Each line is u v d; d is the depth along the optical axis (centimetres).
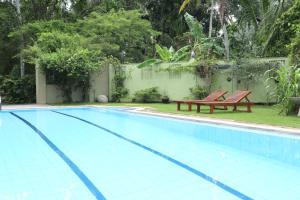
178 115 1191
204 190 422
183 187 434
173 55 2103
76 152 651
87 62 1953
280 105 1241
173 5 3136
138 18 2542
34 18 2605
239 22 2117
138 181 461
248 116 1132
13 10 2495
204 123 1004
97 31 2364
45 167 534
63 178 473
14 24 2475
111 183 450
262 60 1719
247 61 1739
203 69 1833
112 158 600
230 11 2134
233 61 1781
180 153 645
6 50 2588
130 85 2081
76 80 1995
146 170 519
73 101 2083
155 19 3219
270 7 1838
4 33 2464
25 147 701
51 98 2056
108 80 2114
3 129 980
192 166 545
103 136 852
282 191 419
